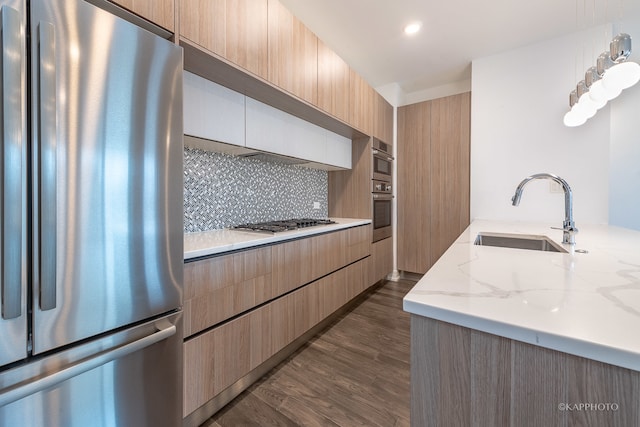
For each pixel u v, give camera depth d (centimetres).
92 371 85
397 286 341
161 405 104
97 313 85
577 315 54
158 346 103
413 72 341
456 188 330
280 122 209
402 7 223
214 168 196
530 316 53
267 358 162
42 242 73
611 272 86
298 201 282
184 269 118
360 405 141
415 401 63
